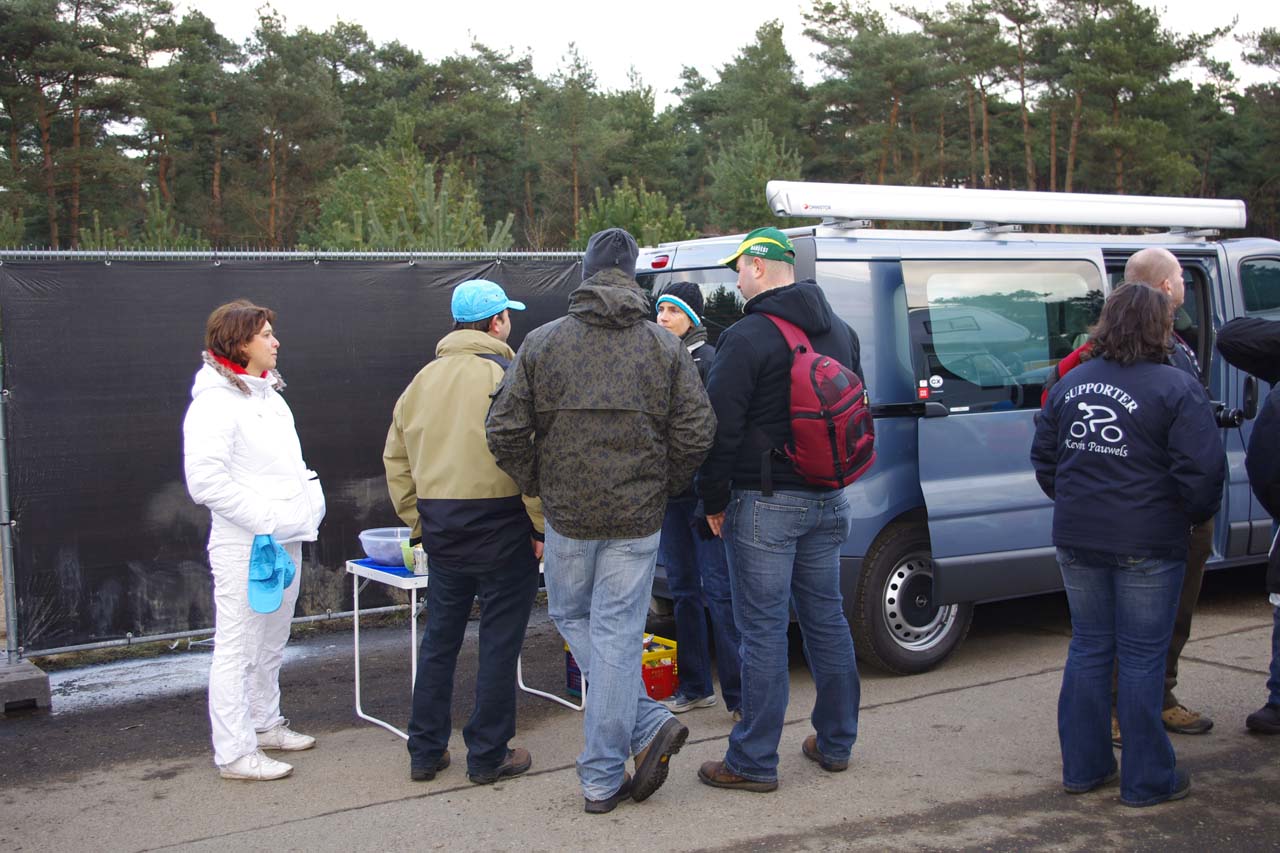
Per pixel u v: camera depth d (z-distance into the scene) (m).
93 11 37.50
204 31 46.50
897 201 5.37
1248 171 49.91
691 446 3.77
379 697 5.39
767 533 3.92
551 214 49.91
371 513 6.61
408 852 3.66
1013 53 44.69
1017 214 5.71
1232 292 6.39
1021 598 7.13
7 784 4.35
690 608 5.00
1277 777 4.13
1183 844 3.61
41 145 36.69
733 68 56.50
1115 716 4.51
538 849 3.66
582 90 50.81
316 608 6.51
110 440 5.91
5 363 5.68
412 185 13.77
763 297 3.96
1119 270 6.26
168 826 3.92
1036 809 3.90
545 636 6.52
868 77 46.12
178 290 6.04
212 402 4.18
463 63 58.16
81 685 5.73
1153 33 41.22
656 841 3.70
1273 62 48.34
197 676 5.87
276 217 44.59
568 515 3.74
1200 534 4.43
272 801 4.12
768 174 30.78
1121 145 39.78
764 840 3.69
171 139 42.19
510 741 4.70
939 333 5.40
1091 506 3.84
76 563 5.85
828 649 4.16
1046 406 4.09
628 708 3.86
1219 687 5.14
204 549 6.15
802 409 3.82
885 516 5.27
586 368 3.70
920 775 4.22
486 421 3.80
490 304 4.32
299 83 45.09
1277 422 3.96
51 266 5.76
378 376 6.57
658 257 6.13
